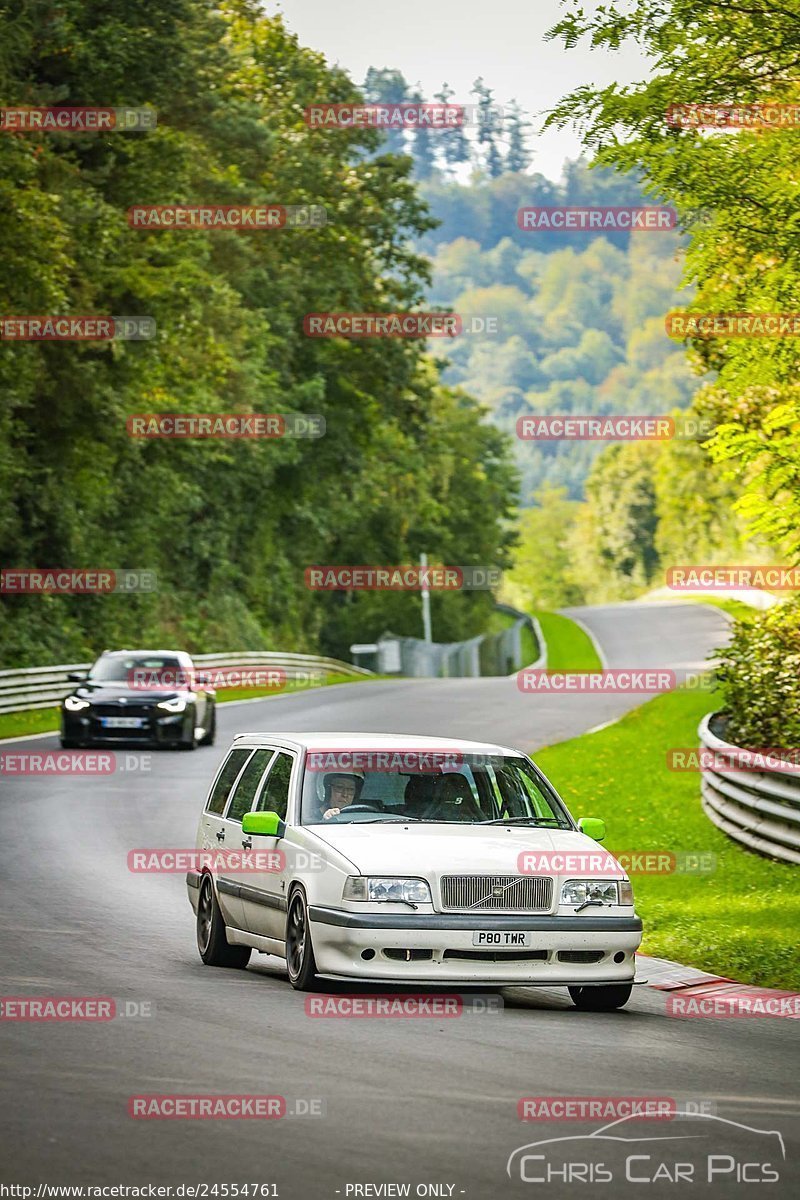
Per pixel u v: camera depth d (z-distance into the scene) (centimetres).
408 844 1955
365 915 1883
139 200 7425
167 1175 1140
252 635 12900
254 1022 1739
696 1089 1467
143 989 1956
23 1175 1130
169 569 12156
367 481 14550
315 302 11575
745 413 4459
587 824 2122
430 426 15800
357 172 11744
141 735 5725
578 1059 1595
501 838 2002
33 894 2831
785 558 3116
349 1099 1375
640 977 2277
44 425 7962
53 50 7056
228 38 11219
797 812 3319
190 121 9056
